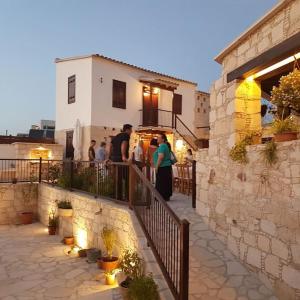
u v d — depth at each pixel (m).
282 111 4.66
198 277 4.59
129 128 7.65
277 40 4.63
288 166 4.08
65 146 17.94
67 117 17.81
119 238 6.53
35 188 12.24
